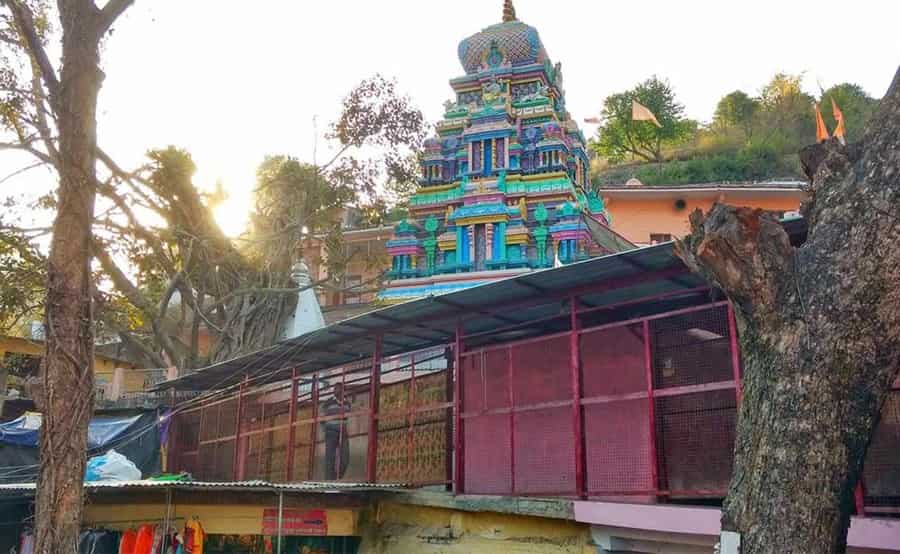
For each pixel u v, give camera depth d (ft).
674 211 99.60
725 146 154.40
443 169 90.27
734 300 16.98
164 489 34.32
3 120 34.55
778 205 95.81
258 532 36.52
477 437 40.81
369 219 82.07
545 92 89.61
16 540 35.96
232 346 75.72
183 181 61.21
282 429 50.60
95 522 36.78
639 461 33.37
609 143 163.02
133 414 60.70
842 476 15.05
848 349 15.24
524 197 85.05
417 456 43.55
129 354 77.97
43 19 31.53
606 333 36.35
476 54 94.32
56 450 23.21
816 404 15.26
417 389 44.96
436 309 36.63
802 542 14.84
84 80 25.84
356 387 51.26
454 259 85.66
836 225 15.78
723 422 28.78
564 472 36.37
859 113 149.59
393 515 38.04
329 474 50.57
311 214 80.38
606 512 28.48
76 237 24.90
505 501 32.07
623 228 99.71
